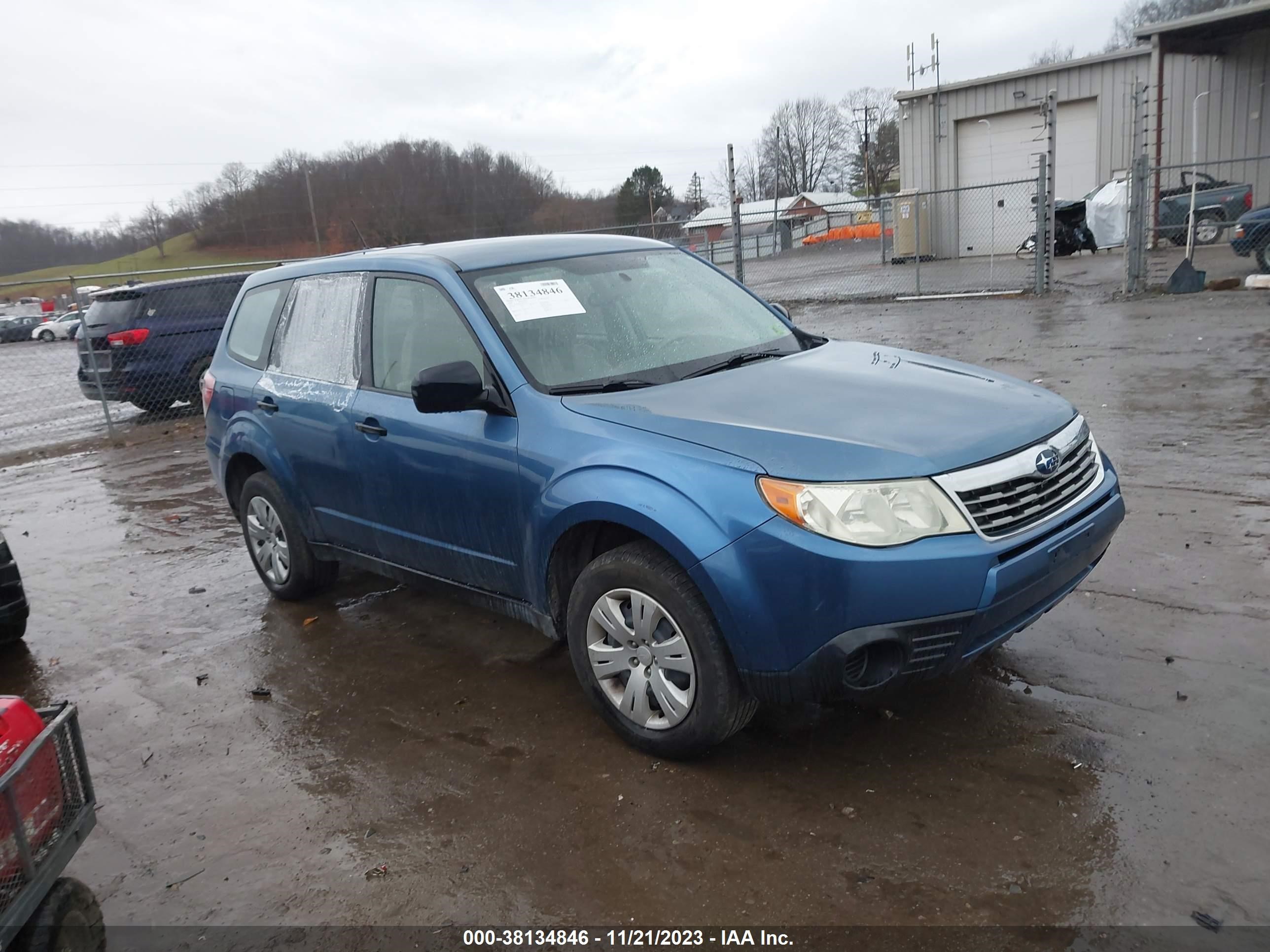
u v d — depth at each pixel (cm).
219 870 308
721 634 311
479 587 407
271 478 511
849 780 320
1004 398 350
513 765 351
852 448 301
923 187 2605
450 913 277
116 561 659
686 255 484
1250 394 764
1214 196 1931
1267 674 357
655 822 308
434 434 394
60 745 283
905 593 284
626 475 323
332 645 478
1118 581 450
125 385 1229
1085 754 321
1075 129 2392
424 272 419
